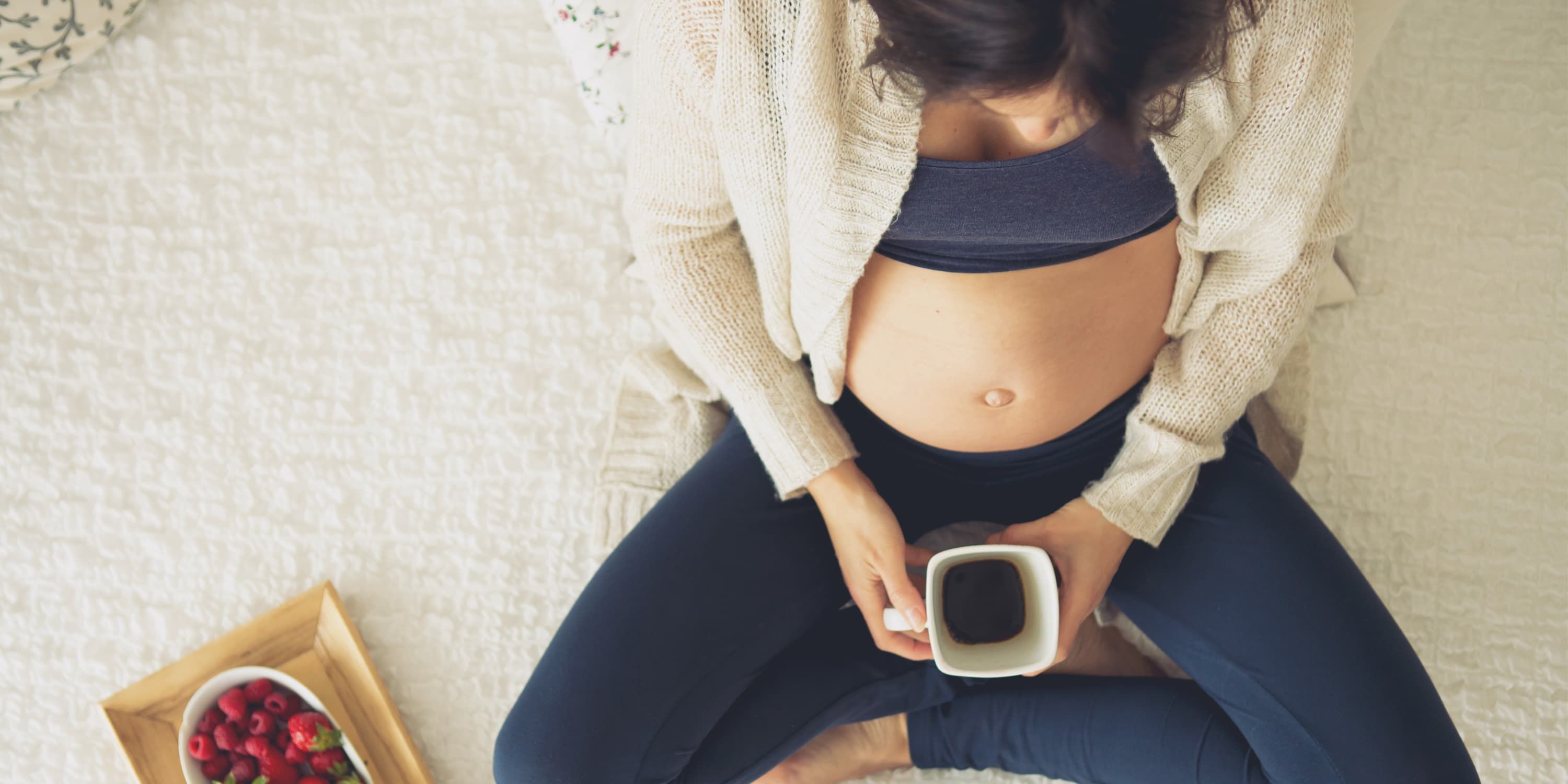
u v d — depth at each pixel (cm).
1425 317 139
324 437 144
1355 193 142
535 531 141
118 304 147
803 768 122
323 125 150
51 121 149
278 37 150
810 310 89
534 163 148
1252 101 78
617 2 127
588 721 100
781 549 107
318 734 123
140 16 150
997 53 54
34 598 141
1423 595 134
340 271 147
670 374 127
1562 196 140
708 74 76
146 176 149
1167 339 102
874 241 80
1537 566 133
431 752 136
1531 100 141
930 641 98
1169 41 54
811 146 74
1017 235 81
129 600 140
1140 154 74
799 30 69
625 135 140
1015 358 91
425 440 143
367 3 151
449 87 150
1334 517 136
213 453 144
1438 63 143
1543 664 131
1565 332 138
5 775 136
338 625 133
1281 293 96
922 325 90
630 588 104
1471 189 141
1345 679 97
